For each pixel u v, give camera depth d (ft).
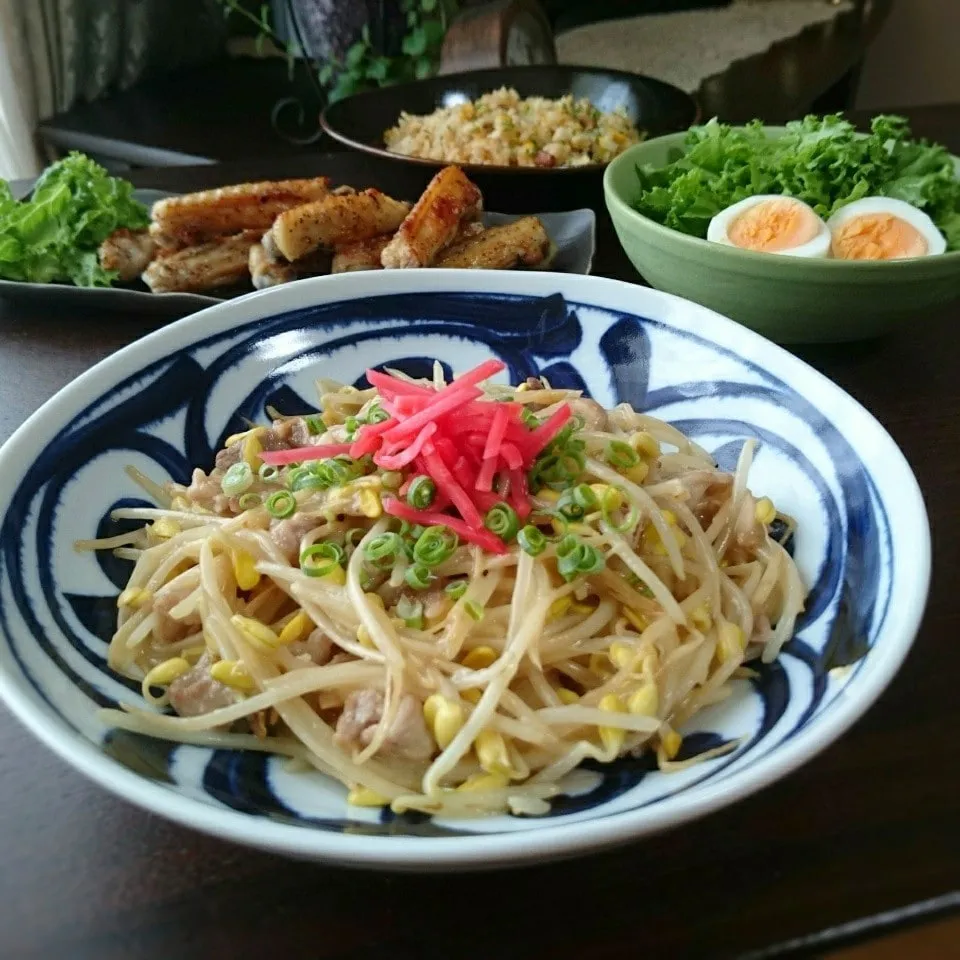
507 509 0.92
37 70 2.68
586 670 0.92
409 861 0.61
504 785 0.81
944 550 1.01
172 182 1.93
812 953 0.67
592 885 0.71
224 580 0.95
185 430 1.11
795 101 2.84
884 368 1.33
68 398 1.00
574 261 1.59
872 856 0.72
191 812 0.63
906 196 1.48
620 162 1.53
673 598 0.92
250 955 0.67
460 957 0.67
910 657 0.89
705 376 1.14
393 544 0.91
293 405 1.19
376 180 1.94
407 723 0.82
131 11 2.88
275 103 2.88
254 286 1.60
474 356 1.24
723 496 1.03
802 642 0.88
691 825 0.74
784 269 1.22
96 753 0.69
